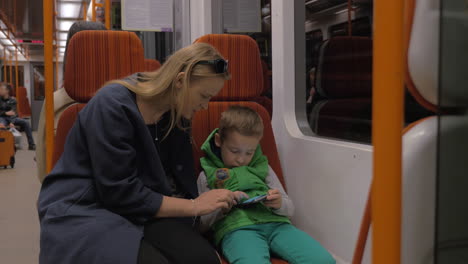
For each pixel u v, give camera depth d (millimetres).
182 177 1737
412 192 884
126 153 1369
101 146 1358
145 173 1492
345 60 2064
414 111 1575
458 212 777
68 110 1854
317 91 2209
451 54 760
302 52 2219
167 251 1366
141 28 3781
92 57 1899
